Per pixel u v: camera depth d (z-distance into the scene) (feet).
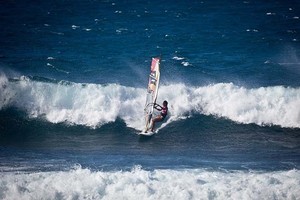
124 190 253.24
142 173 270.46
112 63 449.06
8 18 593.01
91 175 264.31
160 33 545.85
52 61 443.73
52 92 362.33
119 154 313.94
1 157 303.89
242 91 369.09
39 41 513.45
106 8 645.10
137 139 336.90
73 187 254.27
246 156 310.65
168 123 353.92
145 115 344.90
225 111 361.10
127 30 555.69
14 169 284.20
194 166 292.40
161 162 299.38
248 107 358.84
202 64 450.71
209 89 370.94
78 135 342.85
